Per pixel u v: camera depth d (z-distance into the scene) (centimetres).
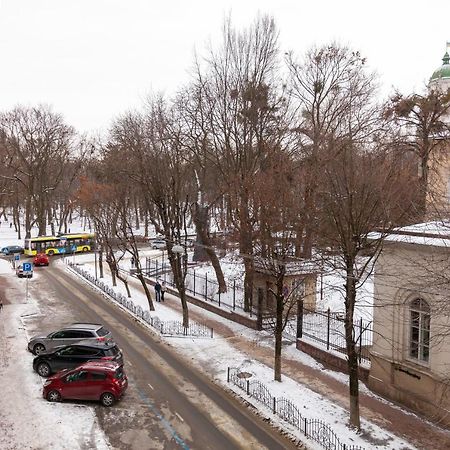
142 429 1625
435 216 1518
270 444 1547
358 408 1642
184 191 3909
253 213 2697
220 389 1991
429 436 1595
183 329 2845
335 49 5997
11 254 6166
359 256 2345
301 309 2533
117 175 4366
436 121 3083
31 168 6488
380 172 1681
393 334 1866
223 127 3294
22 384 1959
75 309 3362
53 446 1497
